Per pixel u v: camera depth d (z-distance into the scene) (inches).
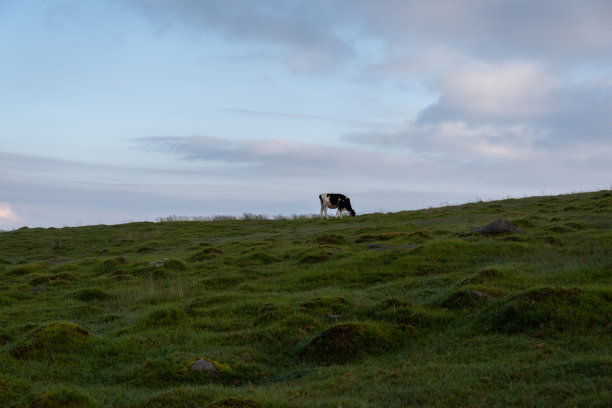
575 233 920.3
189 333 567.2
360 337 502.6
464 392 356.2
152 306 730.8
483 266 783.1
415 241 1012.5
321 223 1673.2
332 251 984.3
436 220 1424.7
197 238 1513.3
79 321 671.1
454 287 653.9
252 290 768.9
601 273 644.7
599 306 491.8
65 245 1494.8
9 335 565.9
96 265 1063.0
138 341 538.9
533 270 714.8
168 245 1409.9
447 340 495.2
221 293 748.6
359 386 396.8
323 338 501.7
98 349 513.3
